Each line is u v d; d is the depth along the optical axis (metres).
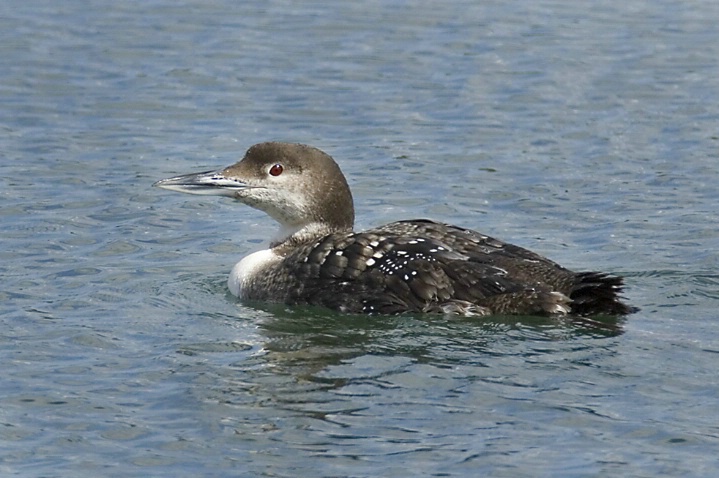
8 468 9.62
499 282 12.10
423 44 23.11
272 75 21.52
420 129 19.17
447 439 9.87
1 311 12.84
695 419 10.14
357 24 24.28
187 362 11.42
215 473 9.47
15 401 10.68
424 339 11.77
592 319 12.02
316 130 19.14
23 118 19.48
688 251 14.59
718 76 21.34
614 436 9.88
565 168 17.62
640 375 10.86
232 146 18.47
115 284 13.75
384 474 9.38
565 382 10.76
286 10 25.16
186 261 14.63
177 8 25.11
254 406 10.46
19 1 25.44
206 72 21.62
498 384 10.73
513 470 9.41
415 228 12.91
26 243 14.98
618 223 15.64
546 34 23.64
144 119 19.55
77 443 9.98
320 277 12.83
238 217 16.17
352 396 10.59
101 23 24.05
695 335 11.70
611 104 20.09
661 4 25.70
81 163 17.73
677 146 18.38
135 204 16.39
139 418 10.34
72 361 11.52
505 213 16.14
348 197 13.82
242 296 13.36
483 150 18.30
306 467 9.51
